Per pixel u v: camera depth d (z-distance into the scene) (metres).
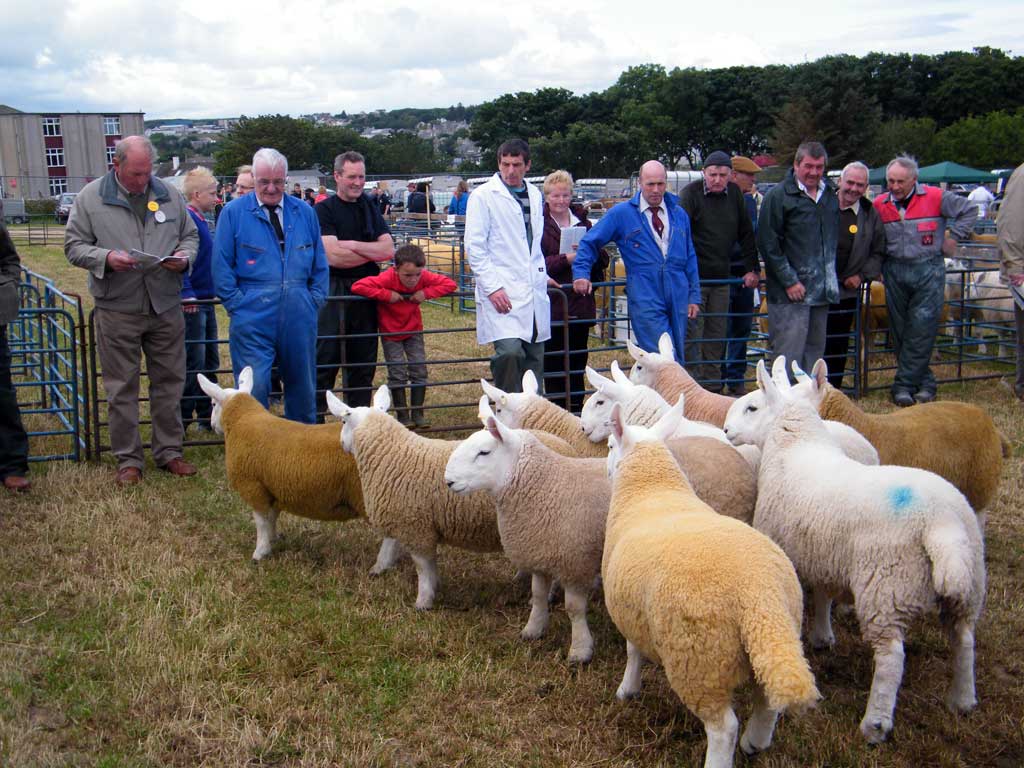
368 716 4.43
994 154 54.12
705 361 9.95
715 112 74.69
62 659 4.83
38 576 5.88
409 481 5.50
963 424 5.89
